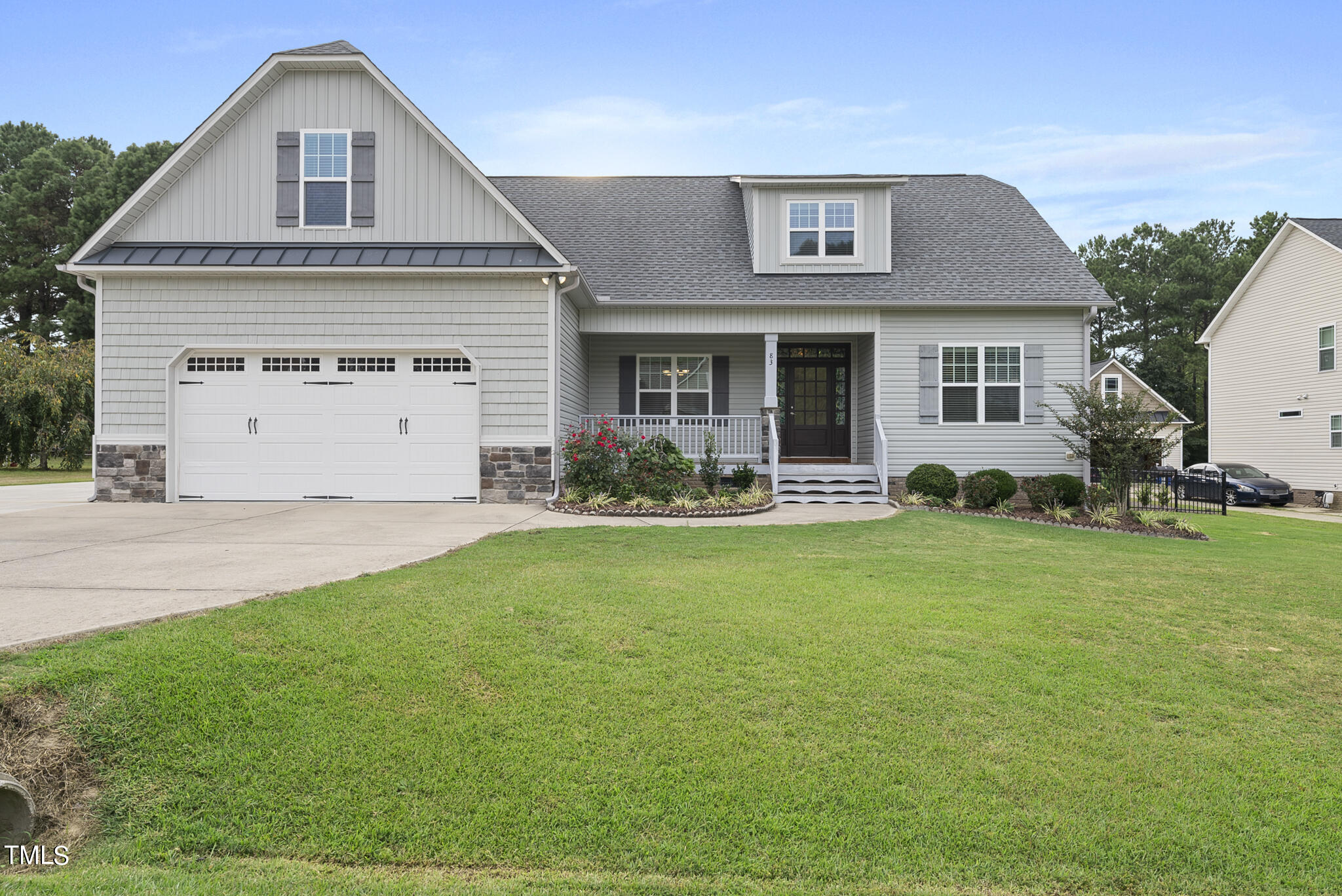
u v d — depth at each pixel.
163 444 12.12
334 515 10.52
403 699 3.90
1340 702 4.42
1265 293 26.72
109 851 2.93
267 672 4.05
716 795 3.28
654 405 16.28
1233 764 3.65
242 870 2.85
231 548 7.68
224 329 12.12
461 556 7.27
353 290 12.17
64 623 4.64
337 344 12.16
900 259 15.94
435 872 2.87
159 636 4.36
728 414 16.33
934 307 14.66
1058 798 3.32
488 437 12.22
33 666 3.83
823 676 4.35
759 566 7.25
